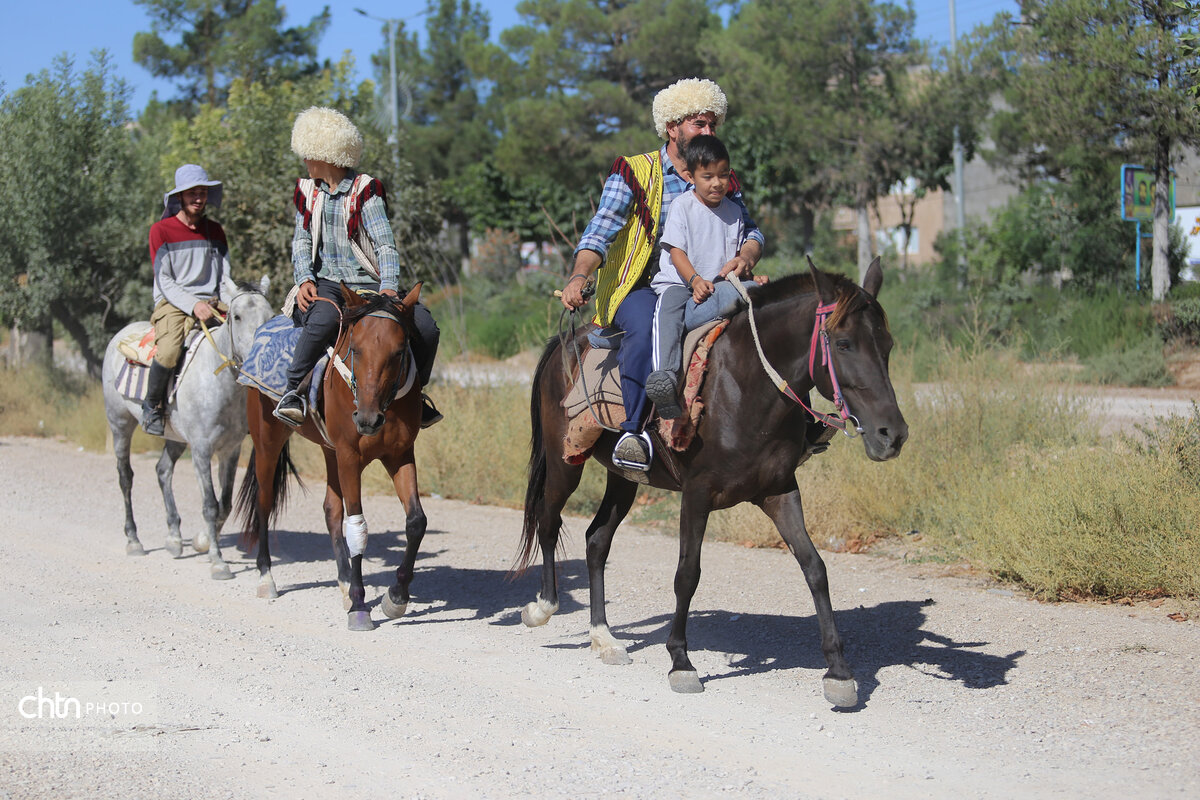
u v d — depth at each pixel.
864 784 4.22
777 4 29.89
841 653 5.07
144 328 9.59
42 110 18.16
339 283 7.17
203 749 4.72
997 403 10.04
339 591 7.88
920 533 8.70
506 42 35.19
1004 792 4.10
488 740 4.81
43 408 18.36
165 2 36.00
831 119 28.77
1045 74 20.28
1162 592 6.77
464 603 7.51
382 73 38.84
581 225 34.12
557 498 6.41
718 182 5.45
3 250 18.25
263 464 7.73
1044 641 5.99
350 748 4.73
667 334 5.36
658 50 32.72
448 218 41.19
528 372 16.39
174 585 8.08
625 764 4.49
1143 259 23.25
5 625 6.82
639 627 6.74
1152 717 4.80
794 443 5.20
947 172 30.70
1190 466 7.66
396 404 6.75
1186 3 8.25
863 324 4.71
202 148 17.81
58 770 4.46
